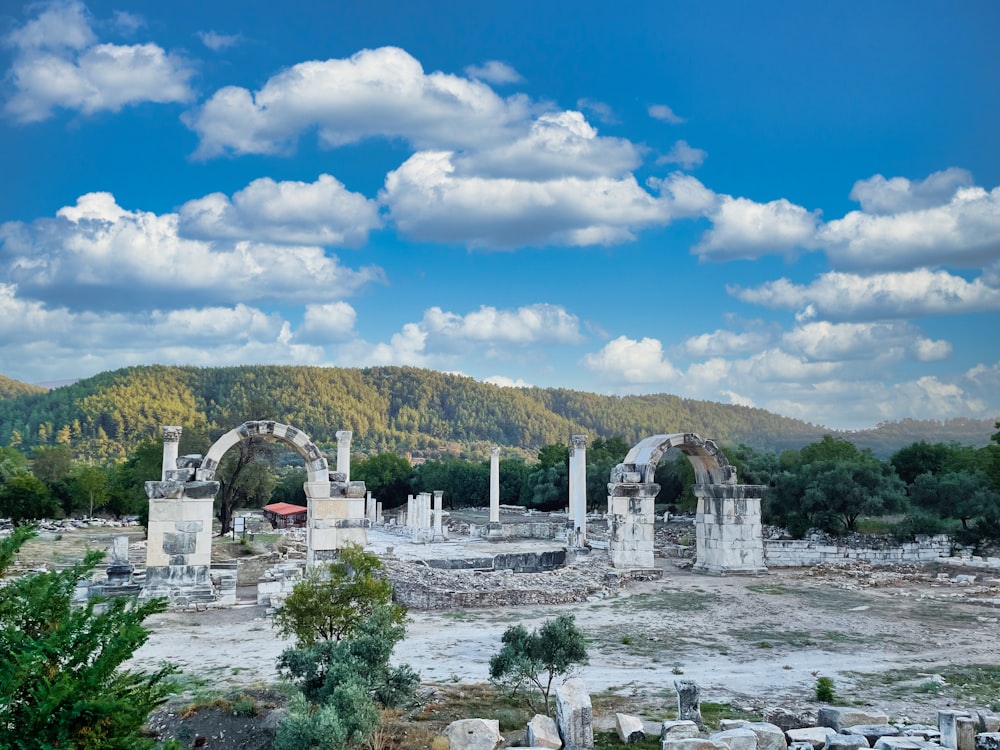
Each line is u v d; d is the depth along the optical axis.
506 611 32.38
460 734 16.25
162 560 34.28
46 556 52.03
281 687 20.28
